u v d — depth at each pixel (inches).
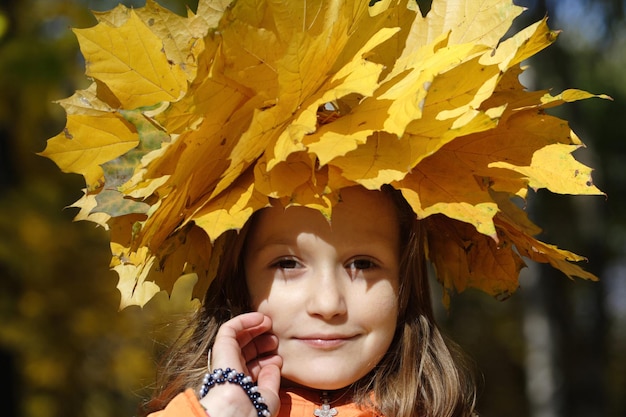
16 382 200.1
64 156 58.7
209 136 52.8
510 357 380.2
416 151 51.3
